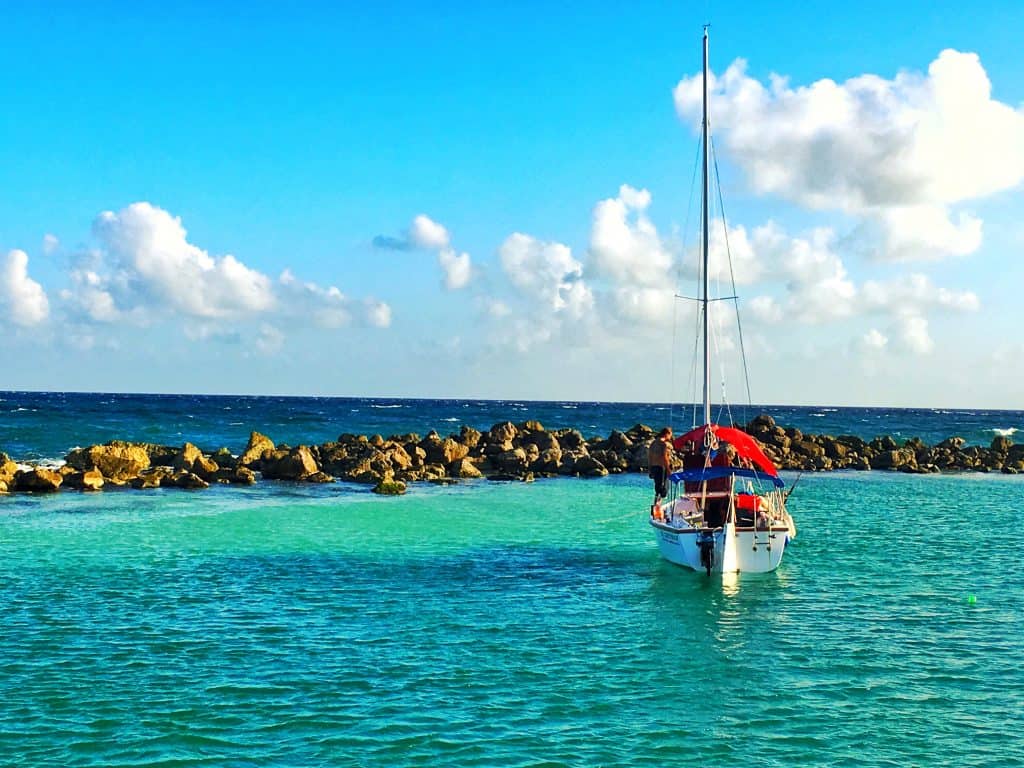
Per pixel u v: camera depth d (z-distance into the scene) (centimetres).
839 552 3109
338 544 3209
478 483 5522
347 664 1798
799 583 2609
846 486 5666
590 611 2264
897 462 7188
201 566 2773
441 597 2406
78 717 1504
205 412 13412
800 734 1472
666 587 2552
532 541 3344
